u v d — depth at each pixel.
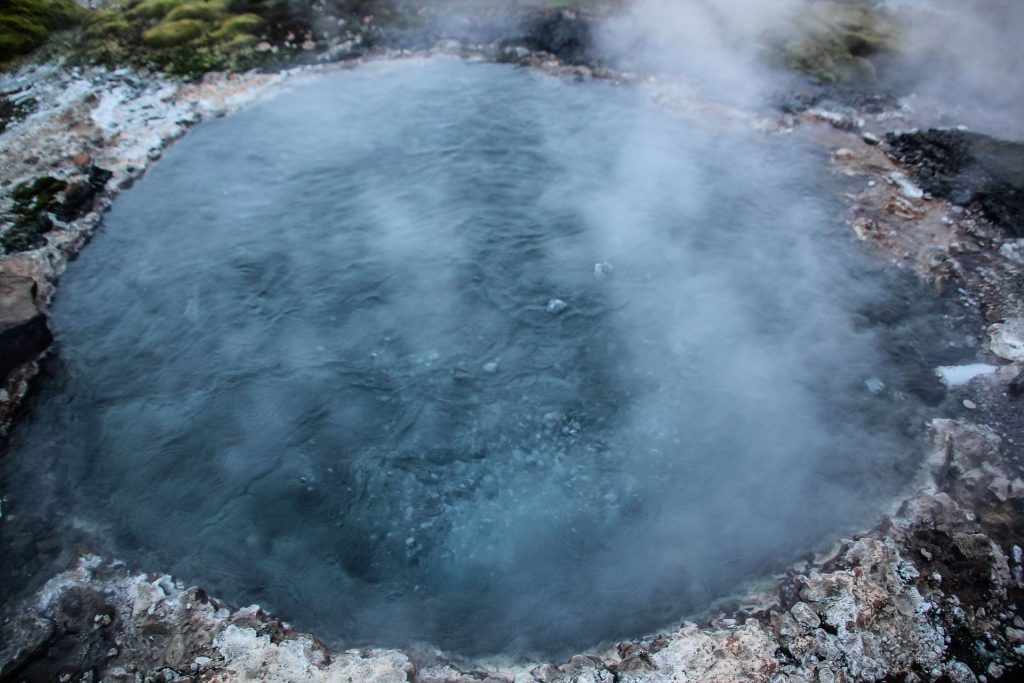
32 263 7.34
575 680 4.55
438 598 5.10
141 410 6.28
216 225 7.89
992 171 8.16
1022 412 6.10
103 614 4.93
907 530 5.25
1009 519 5.37
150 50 10.18
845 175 8.42
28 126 8.93
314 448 5.95
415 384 6.36
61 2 10.92
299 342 6.75
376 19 10.90
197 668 4.62
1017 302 6.88
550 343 6.67
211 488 5.72
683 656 4.65
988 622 4.86
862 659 4.65
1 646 4.74
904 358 6.57
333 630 4.94
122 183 8.31
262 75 9.95
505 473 5.75
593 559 5.27
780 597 4.99
